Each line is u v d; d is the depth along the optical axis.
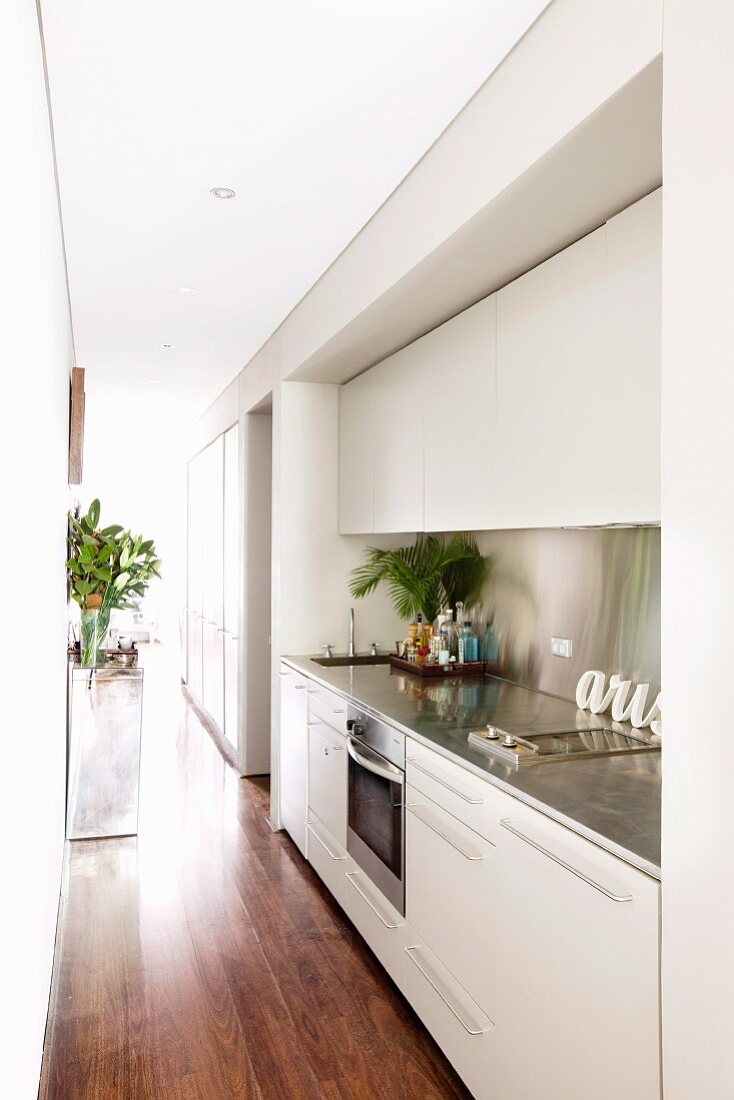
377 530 3.54
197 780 4.91
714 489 1.15
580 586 2.73
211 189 2.48
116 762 3.92
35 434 1.58
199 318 3.90
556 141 1.61
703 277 1.17
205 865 3.56
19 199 1.19
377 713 2.62
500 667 3.30
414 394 3.13
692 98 1.20
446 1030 2.08
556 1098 1.56
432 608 3.76
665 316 1.25
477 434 2.59
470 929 1.95
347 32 1.71
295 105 2.00
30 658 1.54
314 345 3.38
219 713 6.07
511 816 1.75
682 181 1.21
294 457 4.05
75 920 3.00
